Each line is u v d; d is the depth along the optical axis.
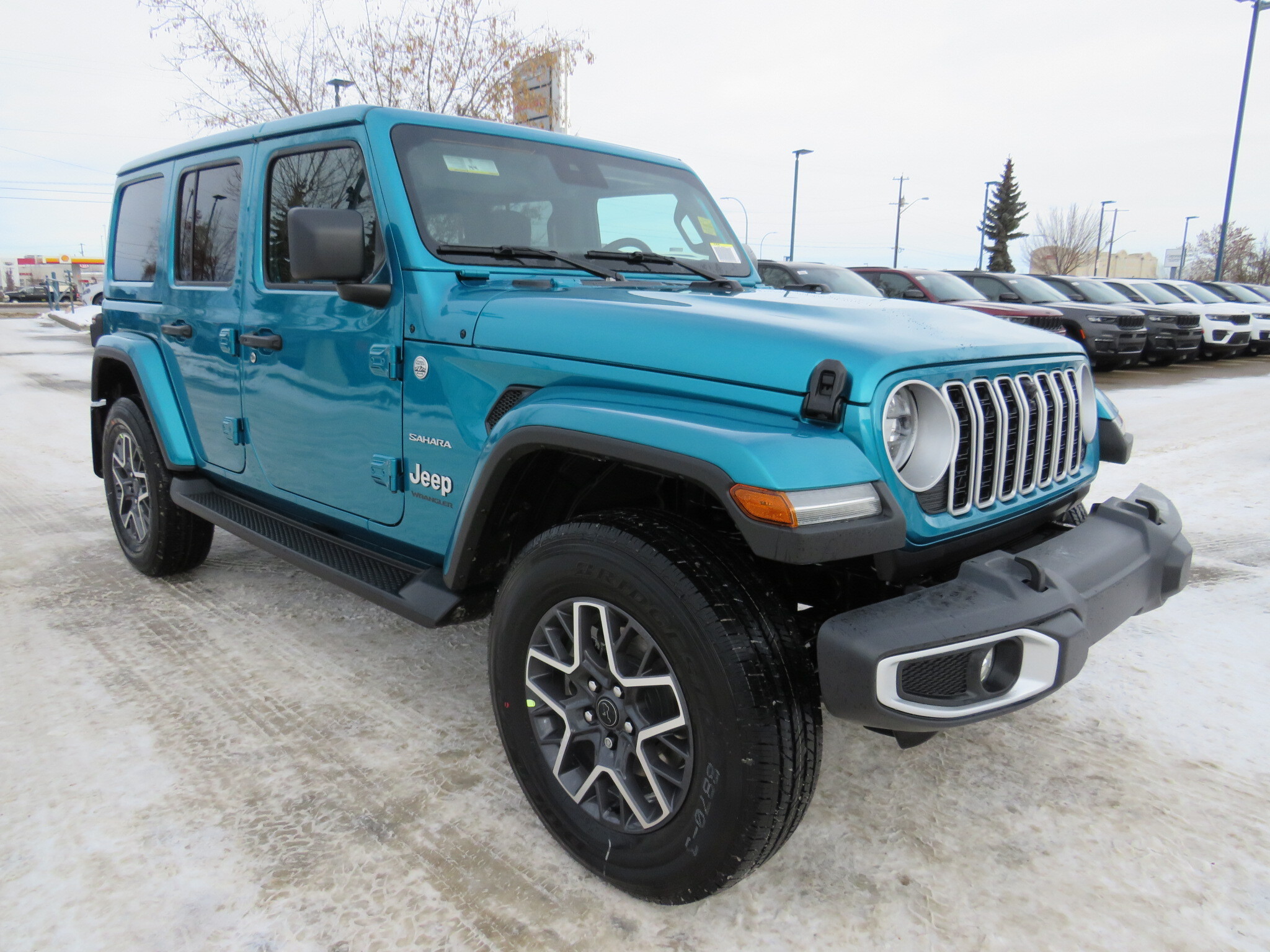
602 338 1.99
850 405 1.70
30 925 1.84
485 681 3.02
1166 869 2.06
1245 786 2.40
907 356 1.77
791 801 1.70
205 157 3.41
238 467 3.33
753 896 1.96
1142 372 13.93
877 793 2.37
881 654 1.58
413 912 1.90
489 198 2.67
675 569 1.72
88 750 2.54
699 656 1.69
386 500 2.61
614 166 3.13
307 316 2.77
